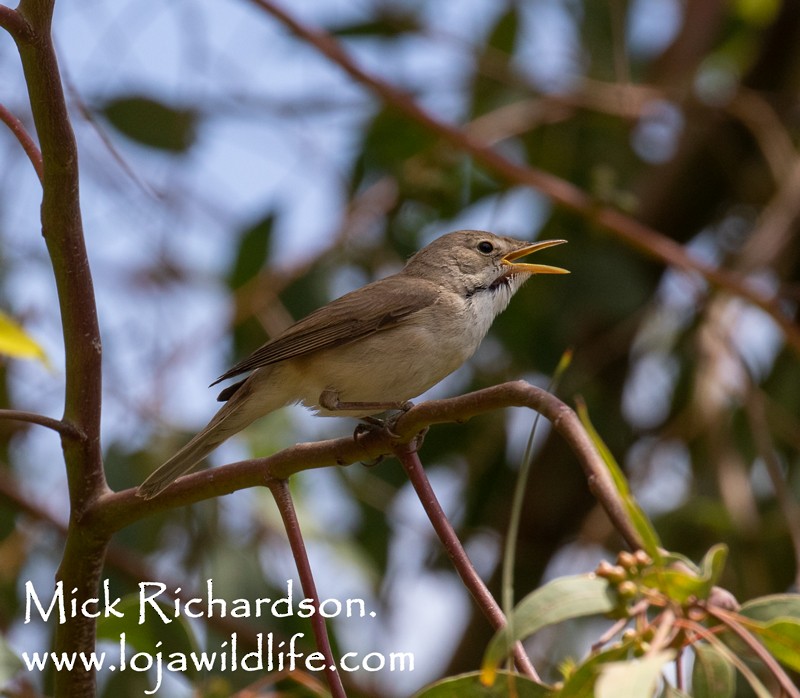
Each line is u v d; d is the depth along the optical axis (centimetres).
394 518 1188
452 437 1236
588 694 475
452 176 1262
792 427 1223
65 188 628
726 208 1445
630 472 1305
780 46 1444
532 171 1144
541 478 1295
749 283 1243
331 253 1244
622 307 1219
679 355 1317
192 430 1152
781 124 1421
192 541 1095
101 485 670
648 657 430
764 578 1133
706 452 1256
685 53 1395
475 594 591
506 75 1342
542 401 576
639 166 1406
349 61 1118
